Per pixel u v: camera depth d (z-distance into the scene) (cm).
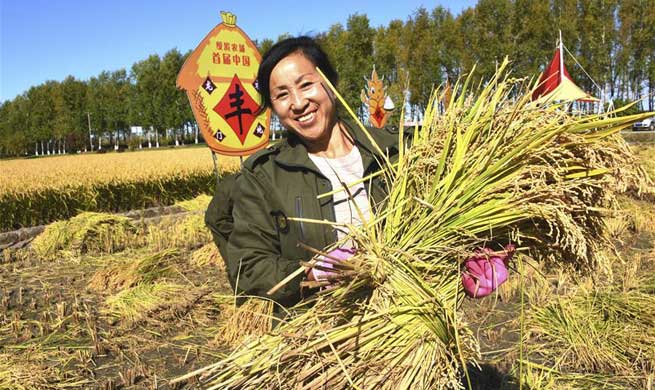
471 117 187
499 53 3150
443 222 175
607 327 392
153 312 495
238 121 714
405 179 179
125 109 7706
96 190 1230
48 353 426
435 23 3728
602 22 3394
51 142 9606
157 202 1364
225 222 229
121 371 395
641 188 178
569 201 174
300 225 192
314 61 194
